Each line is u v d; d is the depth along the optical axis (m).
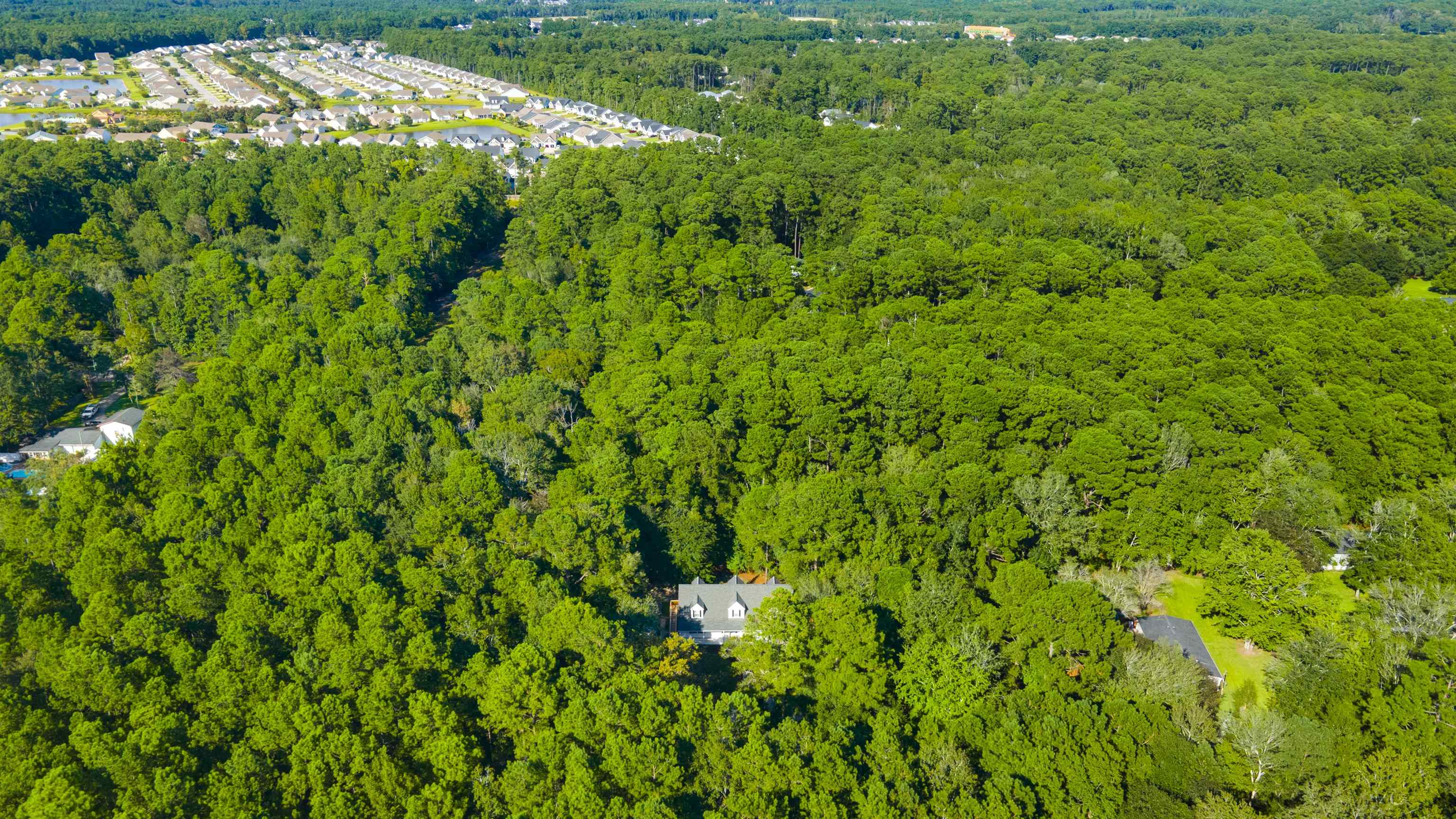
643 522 143.25
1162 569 141.62
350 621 111.88
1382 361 187.50
